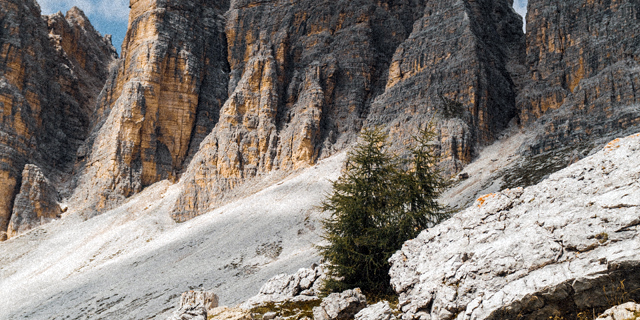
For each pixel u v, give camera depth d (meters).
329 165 141.00
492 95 140.88
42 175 154.62
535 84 141.00
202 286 85.19
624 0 131.50
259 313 30.44
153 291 87.88
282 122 161.88
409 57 160.12
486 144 131.12
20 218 144.38
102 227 138.62
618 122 106.00
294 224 110.56
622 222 18.50
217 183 147.12
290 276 34.28
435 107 138.75
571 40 139.00
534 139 116.88
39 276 115.69
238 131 156.50
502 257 20.67
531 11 153.00
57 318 85.00
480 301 20.03
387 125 146.38
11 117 159.50
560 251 19.47
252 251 100.62
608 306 17.81
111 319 77.62
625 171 20.16
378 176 36.00
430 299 22.00
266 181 147.12
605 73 118.44
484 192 98.94
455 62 146.50
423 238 25.19
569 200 20.98
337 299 26.12
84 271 114.50
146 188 157.88
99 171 159.50
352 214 33.97
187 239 116.94
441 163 122.69
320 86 163.25
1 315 95.81
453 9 162.00
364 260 31.55
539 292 18.78
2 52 166.25
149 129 164.50
